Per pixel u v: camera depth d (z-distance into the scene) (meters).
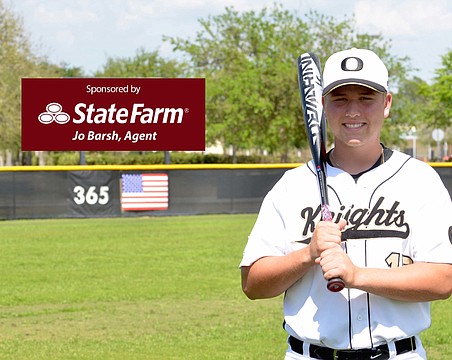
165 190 20.80
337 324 3.14
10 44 40.16
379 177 3.21
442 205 3.17
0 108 39.56
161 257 13.44
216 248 14.53
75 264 12.69
